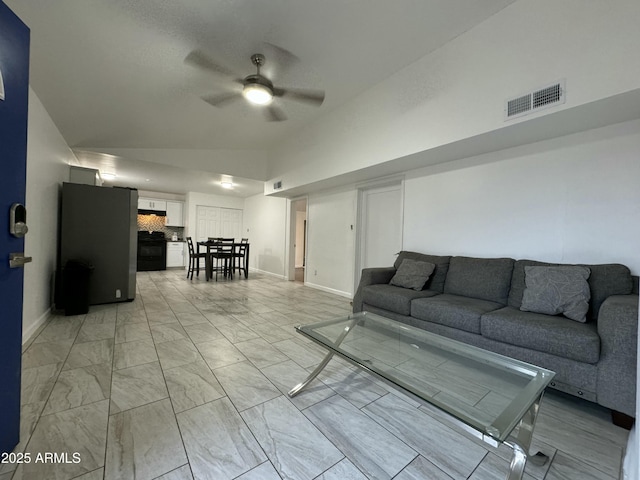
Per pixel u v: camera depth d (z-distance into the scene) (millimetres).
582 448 1318
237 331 2865
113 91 2855
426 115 2732
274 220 7145
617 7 1678
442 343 1833
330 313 3619
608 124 2107
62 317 3152
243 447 1271
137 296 4371
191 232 7961
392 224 4129
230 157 5609
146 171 5414
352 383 1890
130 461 1170
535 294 2068
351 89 3375
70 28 1984
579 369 1594
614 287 1874
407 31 2367
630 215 2037
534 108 2008
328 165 4082
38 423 1389
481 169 2891
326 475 1132
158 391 1715
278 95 2715
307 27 2240
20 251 1232
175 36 2199
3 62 1111
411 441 1348
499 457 1260
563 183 2346
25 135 1253
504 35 2160
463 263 2793
